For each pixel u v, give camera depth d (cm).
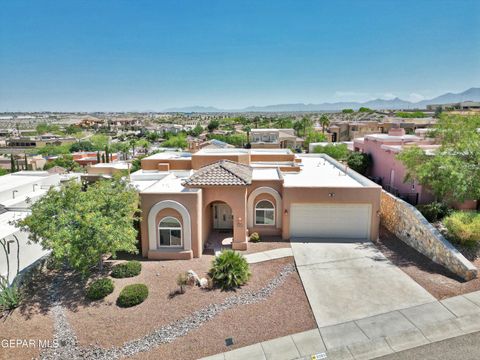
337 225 2139
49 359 1177
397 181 2816
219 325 1308
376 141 3316
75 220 1483
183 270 1741
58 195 1600
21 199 2236
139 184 2430
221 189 1978
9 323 1339
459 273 1563
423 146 2641
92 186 1795
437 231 1803
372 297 1440
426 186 2273
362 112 17888
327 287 1537
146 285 1592
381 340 1175
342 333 1223
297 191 2088
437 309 1324
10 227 1702
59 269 1764
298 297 1469
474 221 1664
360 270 1692
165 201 1855
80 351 1205
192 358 1149
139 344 1227
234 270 1598
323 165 3102
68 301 1483
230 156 2658
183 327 1304
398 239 2122
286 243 2066
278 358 1124
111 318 1366
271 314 1361
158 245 1912
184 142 10950
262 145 6506
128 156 9638
